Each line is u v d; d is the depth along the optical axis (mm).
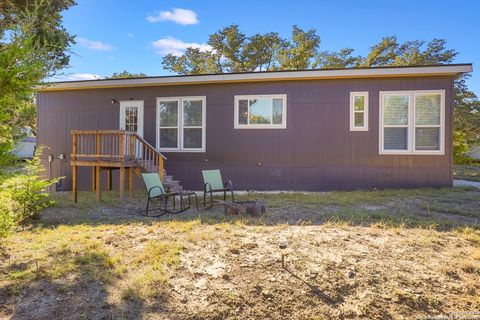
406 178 8328
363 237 3926
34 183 4891
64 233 4199
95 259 3246
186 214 5582
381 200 6660
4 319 2266
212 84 9133
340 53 25156
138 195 8234
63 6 10977
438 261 3248
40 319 2279
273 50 24953
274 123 8844
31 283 2736
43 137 10234
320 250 3459
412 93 8227
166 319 2322
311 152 8695
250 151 8977
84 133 7480
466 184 9430
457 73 7910
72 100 10062
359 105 8484
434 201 6496
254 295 2627
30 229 4504
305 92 8688
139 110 9625
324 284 2791
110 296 2580
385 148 8414
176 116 9383
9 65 2412
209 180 6699
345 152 8555
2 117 2494
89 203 6953
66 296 2566
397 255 3369
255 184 8961
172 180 8805
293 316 2428
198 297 2586
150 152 8664
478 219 4973
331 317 2426
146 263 3152
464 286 2818
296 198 7023
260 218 5023
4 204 3500
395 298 2645
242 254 3346
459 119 22203
